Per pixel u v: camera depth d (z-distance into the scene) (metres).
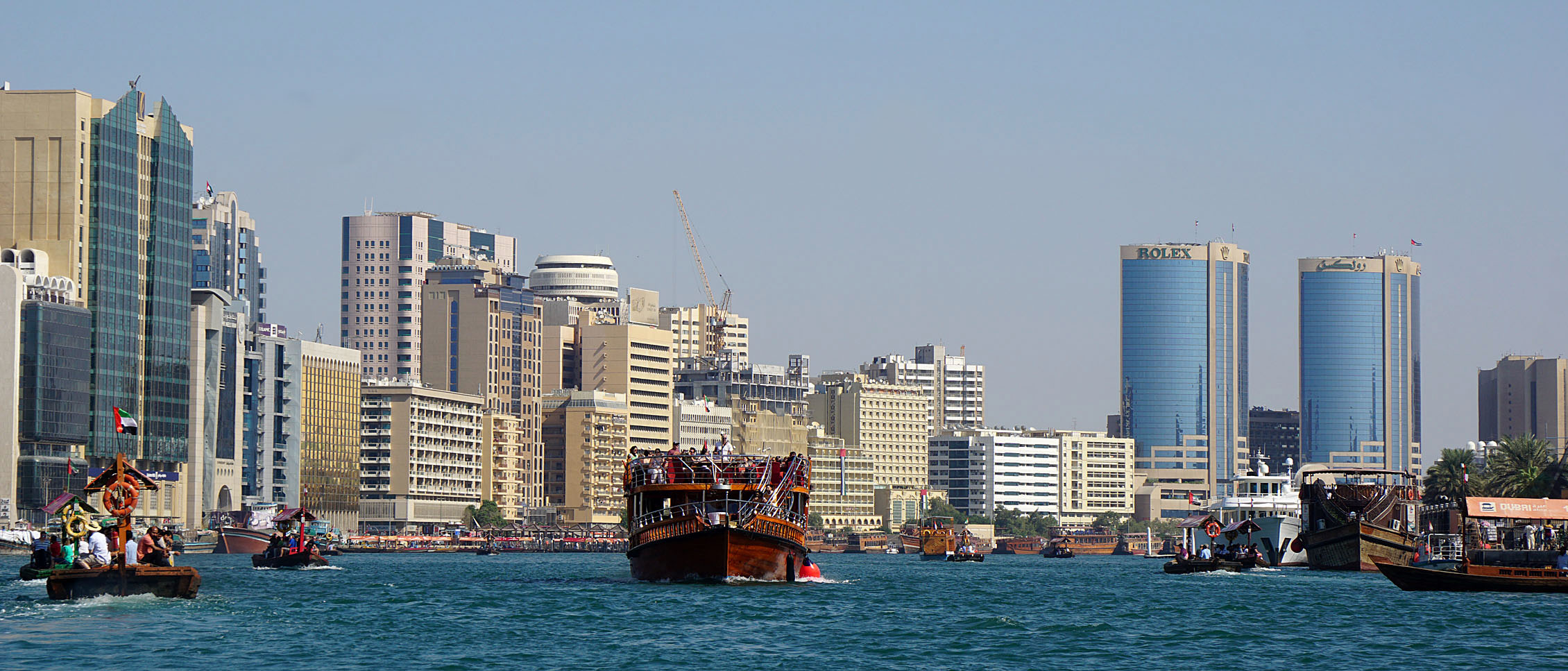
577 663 111.44
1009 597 182.25
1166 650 120.94
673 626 132.75
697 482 169.00
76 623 126.12
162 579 143.62
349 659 112.06
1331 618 145.88
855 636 127.56
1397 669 111.44
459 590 184.75
